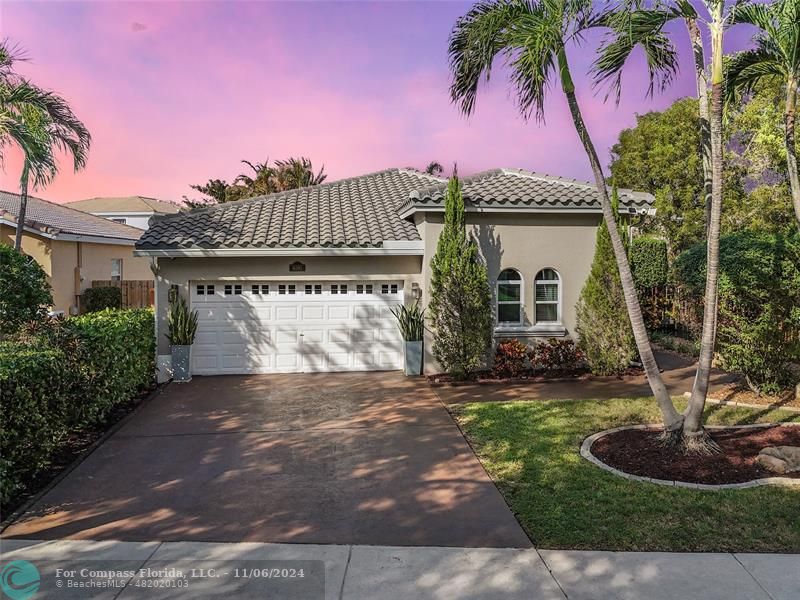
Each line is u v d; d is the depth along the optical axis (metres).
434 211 12.98
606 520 5.54
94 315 11.08
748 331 10.22
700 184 26.45
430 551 5.05
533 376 12.83
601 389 11.66
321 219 14.65
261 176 31.11
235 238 13.13
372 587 4.46
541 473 6.83
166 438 8.59
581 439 8.13
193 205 30.59
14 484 6.02
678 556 4.88
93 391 8.72
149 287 23.53
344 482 6.78
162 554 5.04
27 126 14.43
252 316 13.58
